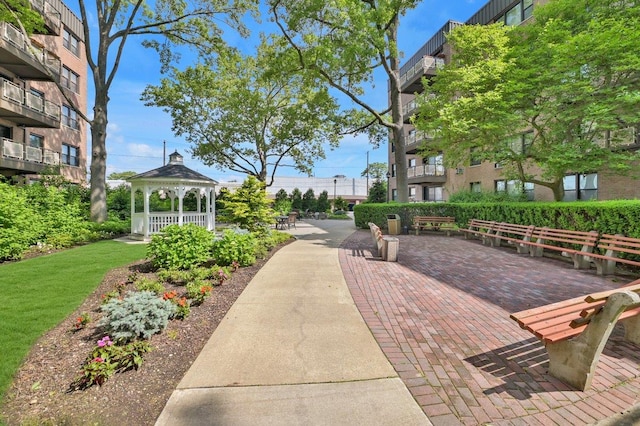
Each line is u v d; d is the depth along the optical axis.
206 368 2.85
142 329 3.33
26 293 4.98
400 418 2.20
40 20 14.16
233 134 22.11
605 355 3.12
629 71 9.02
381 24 13.17
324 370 2.81
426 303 4.65
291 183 60.75
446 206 14.91
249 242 7.40
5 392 2.58
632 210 6.59
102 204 15.13
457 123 11.00
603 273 6.45
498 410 2.30
